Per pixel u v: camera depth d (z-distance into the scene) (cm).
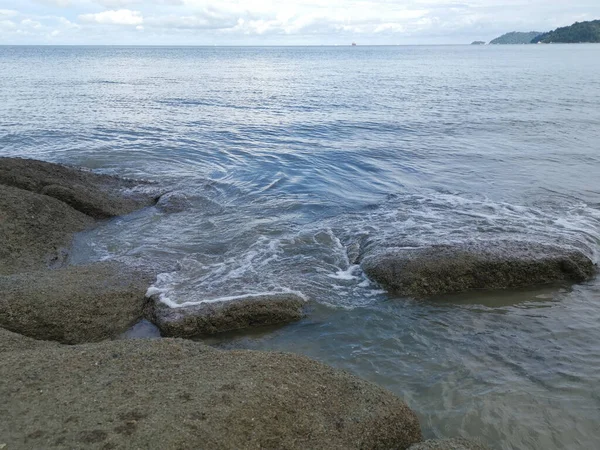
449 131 2452
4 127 2391
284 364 597
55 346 682
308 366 606
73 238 1122
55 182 1317
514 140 2212
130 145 2083
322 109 3222
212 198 1436
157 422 466
